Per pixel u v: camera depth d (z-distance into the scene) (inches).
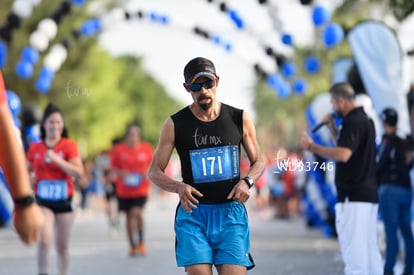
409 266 775.7
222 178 434.0
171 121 437.7
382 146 762.8
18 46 2659.9
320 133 971.3
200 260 419.8
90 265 925.2
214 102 437.7
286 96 1592.0
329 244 1198.9
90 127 4156.0
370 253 582.2
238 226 430.6
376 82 1000.2
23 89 2861.7
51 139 692.1
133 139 1047.6
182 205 423.8
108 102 4232.3
